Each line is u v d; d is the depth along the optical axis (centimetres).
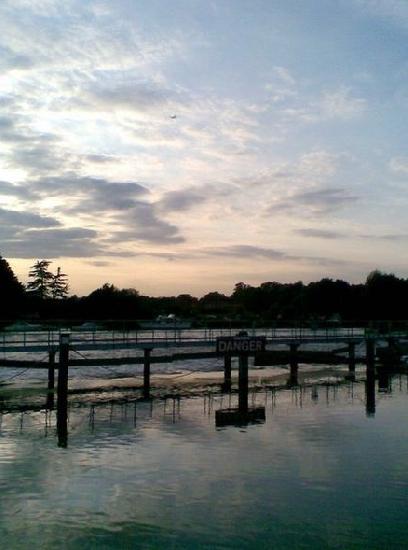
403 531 1335
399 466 1811
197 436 2212
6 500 1509
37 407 2923
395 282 12594
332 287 13675
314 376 4353
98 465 1817
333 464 1828
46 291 13512
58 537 1296
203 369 4834
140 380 4047
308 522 1380
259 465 1814
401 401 3123
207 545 1262
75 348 3312
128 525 1361
